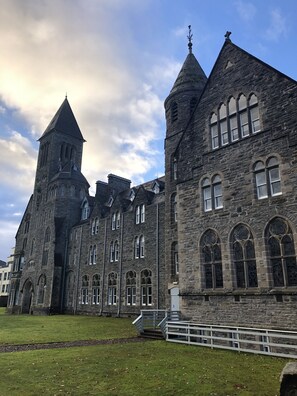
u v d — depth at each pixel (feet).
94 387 31.58
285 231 56.24
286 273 54.75
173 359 45.14
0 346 56.24
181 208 76.33
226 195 67.21
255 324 56.70
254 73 68.28
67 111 214.48
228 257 63.57
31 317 133.69
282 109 61.46
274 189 59.72
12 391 29.99
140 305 117.08
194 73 107.86
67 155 205.05
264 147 62.59
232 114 70.90
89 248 154.40
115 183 175.63
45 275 169.37
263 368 40.24
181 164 79.10
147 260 118.42
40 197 196.34
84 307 147.95
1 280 351.87
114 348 53.88
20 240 211.20
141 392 30.25
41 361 42.96
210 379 34.83
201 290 66.95
